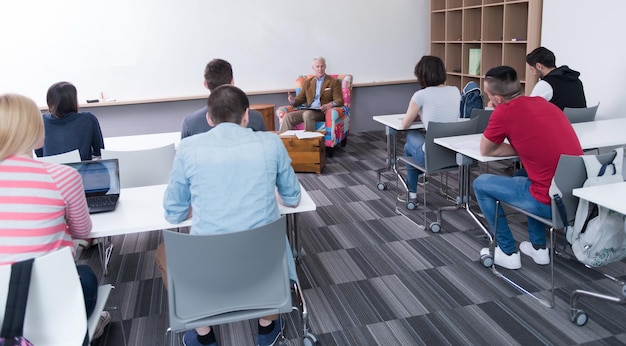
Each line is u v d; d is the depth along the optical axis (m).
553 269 2.59
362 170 5.28
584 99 3.79
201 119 2.79
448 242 3.33
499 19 5.96
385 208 4.07
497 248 2.91
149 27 6.20
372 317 2.48
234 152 1.78
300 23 6.62
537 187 2.51
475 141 3.08
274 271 1.79
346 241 3.43
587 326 2.30
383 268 3.00
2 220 1.54
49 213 1.60
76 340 1.51
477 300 2.58
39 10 5.89
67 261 1.45
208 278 1.71
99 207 2.11
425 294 2.67
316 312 2.54
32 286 1.44
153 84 6.34
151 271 3.11
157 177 2.93
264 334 2.10
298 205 2.08
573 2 4.41
